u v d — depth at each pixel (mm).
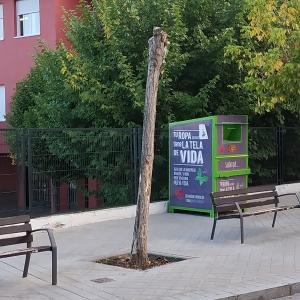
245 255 8633
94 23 14180
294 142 16375
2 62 22938
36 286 7125
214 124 11922
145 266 8062
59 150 11516
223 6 14211
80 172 11930
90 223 11695
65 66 13445
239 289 6781
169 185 12883
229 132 12703
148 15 13703
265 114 15461
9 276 7652
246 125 12609
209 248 9172
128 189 12672
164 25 13242
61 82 14844
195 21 14102
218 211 9875
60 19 21109
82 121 14680
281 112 15578
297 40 11102
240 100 14336
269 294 6812
